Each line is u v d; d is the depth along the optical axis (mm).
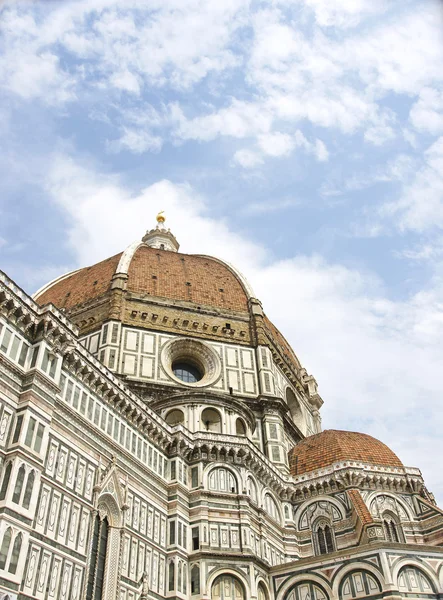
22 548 34188
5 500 34281
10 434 37500
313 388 94750
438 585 48438
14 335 41000
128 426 50562
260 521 55812
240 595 48531
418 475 66125
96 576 41219
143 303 79500
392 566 48469
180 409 62156
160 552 48094
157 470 52188
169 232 121312
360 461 65688
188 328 78750
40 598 34938
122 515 45188
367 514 57719
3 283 40969
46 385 41094
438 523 60656
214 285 88875
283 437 71438
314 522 62500
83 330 76625
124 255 87000
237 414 63594
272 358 82625
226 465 56406
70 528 39562
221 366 75750
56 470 40250
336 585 49719
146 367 71375
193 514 52156
